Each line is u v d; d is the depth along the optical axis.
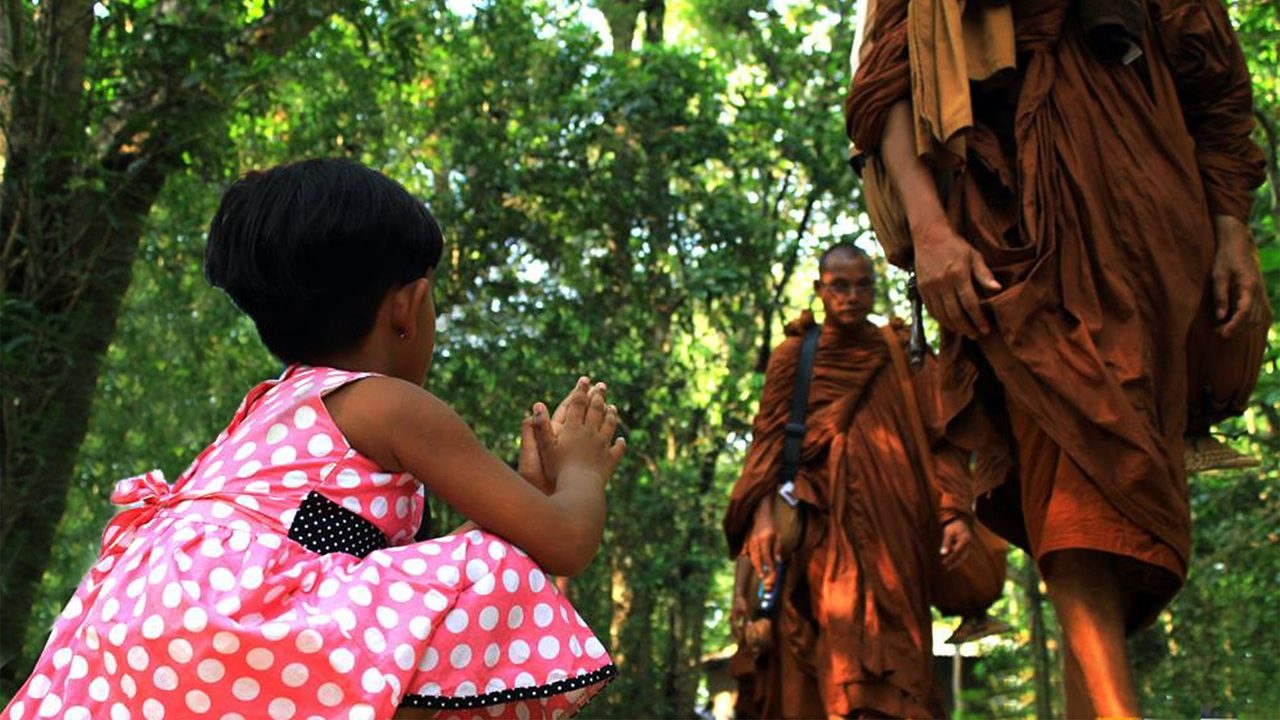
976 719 6.41
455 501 1.90
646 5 17.23
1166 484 2.69
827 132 13.88
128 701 1.74
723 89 13.84
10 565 8.10
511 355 12.87
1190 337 2.99
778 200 14.89
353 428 1.90
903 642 6.27
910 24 2.95
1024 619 16.20
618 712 14.04
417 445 1.89
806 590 6.55
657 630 16.42
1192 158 2.95
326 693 1.68
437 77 13.88
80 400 8.88
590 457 2.09
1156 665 10.76
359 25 10.19
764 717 6.79
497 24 13.45
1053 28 2.91
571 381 13.05
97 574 1.90
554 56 14.00
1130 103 2.91
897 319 6.78
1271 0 8.38
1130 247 2.81
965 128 2.80
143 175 9.10
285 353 2.05
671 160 13.56
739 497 6.59
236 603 1.72
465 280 13.27
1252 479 10.11
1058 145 2.85
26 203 8.08
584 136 13.32
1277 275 5.14
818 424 6.51
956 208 2.92
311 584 1.77
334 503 1.86
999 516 3.12
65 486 8.84
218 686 1.69
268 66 9.06
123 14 8.30
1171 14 3.01
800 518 6.49
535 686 1.80
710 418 14.96
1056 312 2.77
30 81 7.88
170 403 13.09
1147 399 2.73
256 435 1.89
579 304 13.59
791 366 6.66
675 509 14.00
